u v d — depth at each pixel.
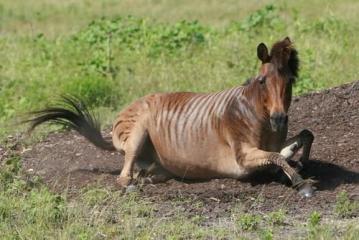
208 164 24.64
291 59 23.36
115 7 74.69
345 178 24.41
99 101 35.94
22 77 40.22
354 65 37.28
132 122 25.53
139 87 37.22
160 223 21.36
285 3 60.28
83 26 61.88
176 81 37.31
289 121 29.09
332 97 30.31
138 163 25.89
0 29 64.38
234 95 24.44
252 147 23.88
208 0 72.88
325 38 42.91
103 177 25.53
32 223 21.52
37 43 48.09
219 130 24.36
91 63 40.59
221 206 22.72
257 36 44.81
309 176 24.56
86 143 29.45
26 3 78.12
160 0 75.88
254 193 23.41
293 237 20.03
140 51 42.75
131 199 22.94
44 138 30.61
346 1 60.09
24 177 25.78
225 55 40.53
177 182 25.27
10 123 33.00
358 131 27.88
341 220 21.34
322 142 27.25
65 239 20.09
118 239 20.30
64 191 23.97
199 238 20.22
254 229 20.77
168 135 25.02
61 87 37.16
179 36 43.97
